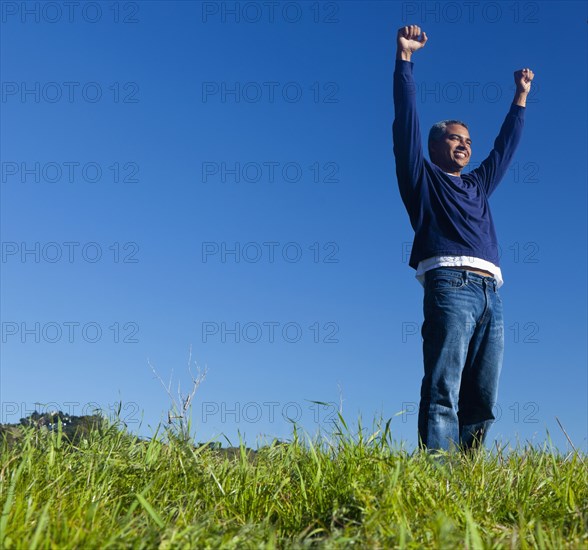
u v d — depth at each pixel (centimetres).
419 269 421
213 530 261
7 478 287
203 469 335
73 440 367
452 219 417
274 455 361
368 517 261
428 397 402
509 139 480
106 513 271
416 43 429
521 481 310
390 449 326
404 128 420
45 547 216
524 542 232
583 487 310
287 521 289
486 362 416
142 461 346
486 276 414
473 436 425
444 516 239
